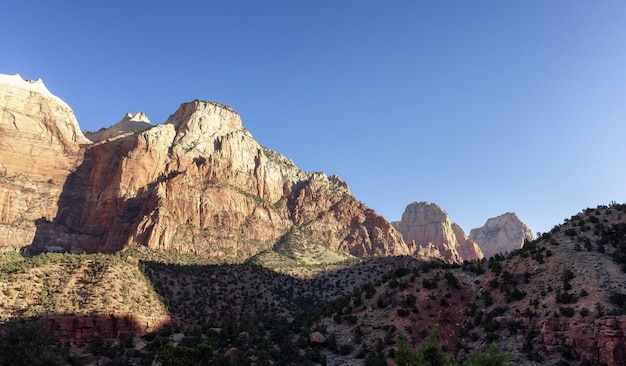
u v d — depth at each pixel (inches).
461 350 2532.0
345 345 2647.6
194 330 3218.5
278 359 2514.8
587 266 2635.3
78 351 2938.0
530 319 2443.4
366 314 3004.4
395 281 3326.8
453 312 2881.4
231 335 3021.7
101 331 3395.7
